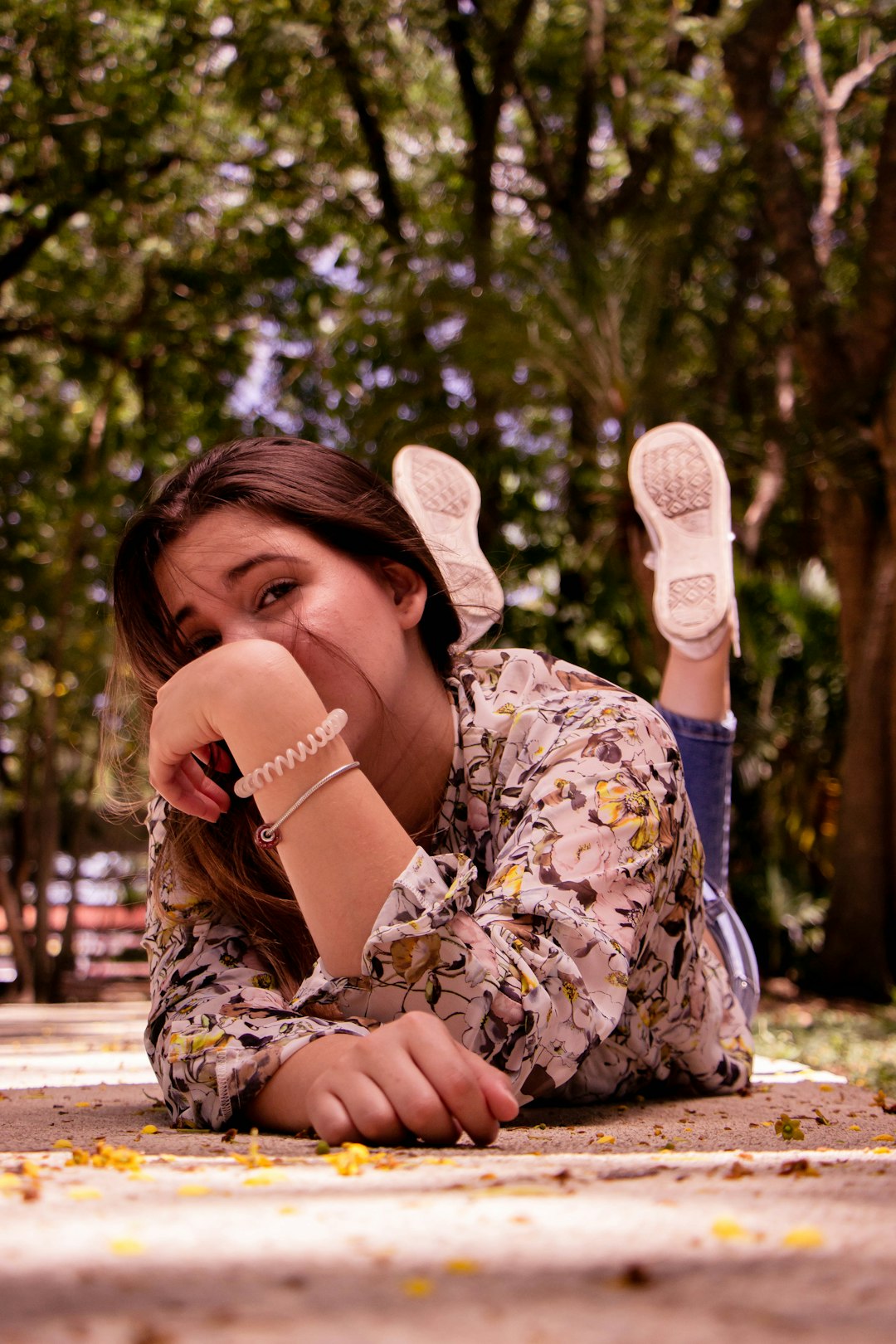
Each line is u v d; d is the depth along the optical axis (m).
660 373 8.61
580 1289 0.53
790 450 9.84
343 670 1.55
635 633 10.38
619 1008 1.42
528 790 1.62
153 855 1.76
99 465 11.48
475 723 1.69
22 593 12.43
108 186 10.56
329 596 1.56
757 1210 0.72
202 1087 1.35
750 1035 2.36
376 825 1.33
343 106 11.12
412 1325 0.46
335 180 11.55
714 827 2.70
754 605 10.40
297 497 1.58
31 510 12.64
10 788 17.28
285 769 1.32
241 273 11.41
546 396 9.11
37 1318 0.47
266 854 1.67
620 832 1.51
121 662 1.87
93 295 11.71
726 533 2.83
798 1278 0.54
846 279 10.91
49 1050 3.44
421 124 11.79
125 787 1.93
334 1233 0.66
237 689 1.34
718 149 10.90
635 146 10.92
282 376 11.43
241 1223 0.69
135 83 10.33
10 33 10.05
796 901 10.85
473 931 1.34
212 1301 0.50
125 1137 1.28
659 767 1.62
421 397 9.38
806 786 11.70
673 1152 1.15
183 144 11.13
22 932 12.17
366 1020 1.35
